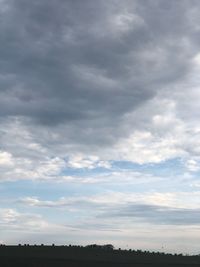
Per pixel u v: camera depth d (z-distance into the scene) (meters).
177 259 198.00
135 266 178.00
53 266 168.00
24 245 189.75
